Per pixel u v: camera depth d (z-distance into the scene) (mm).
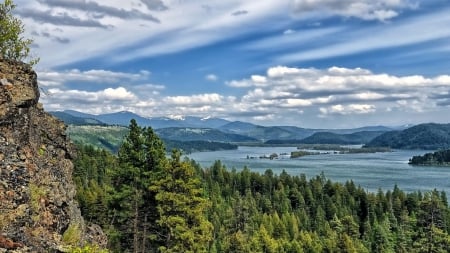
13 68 20406
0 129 18031
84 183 109812
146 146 39562
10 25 22828
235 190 170500
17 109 19109
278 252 89938
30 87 20578
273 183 181625
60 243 18297
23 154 18625
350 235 109688
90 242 24062
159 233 39781
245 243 86375
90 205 58594
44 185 19359
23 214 16859
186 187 37625
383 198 148250
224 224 106188
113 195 38844
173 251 36656
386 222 112625
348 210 141250
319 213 129500
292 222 115312
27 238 16500
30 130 21094
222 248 87375
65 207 20453
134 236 37938
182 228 35969
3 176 17000
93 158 141125
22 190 17422
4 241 15578
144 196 40062
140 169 38906
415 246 89438
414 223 111188
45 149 22609
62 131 25906
